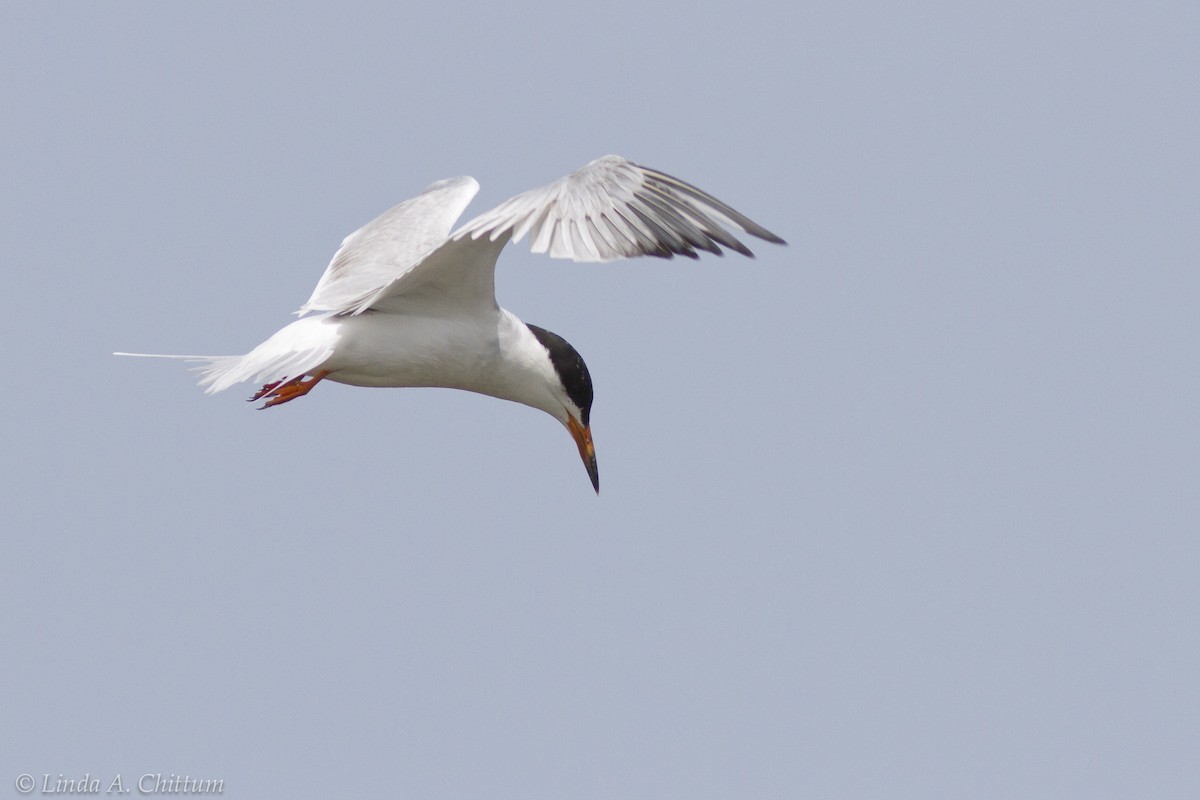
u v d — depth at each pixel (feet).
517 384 43.78
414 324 41.04
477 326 41.96
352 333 40.40
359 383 42.04
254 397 41.16
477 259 39.55
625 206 33.30
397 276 37.27
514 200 32.55
